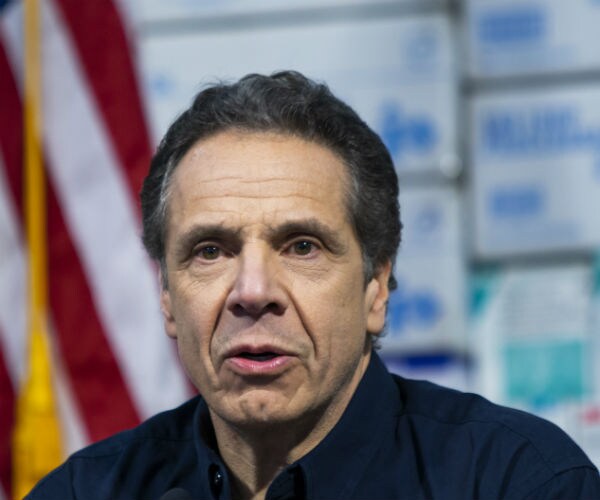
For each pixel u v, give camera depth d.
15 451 8.66
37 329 8.85
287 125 4.59
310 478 4.68
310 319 4.40
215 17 10.33
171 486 5.15
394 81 10.16
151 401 9.06
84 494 5.20
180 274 4.56
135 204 9.21
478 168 10.12
